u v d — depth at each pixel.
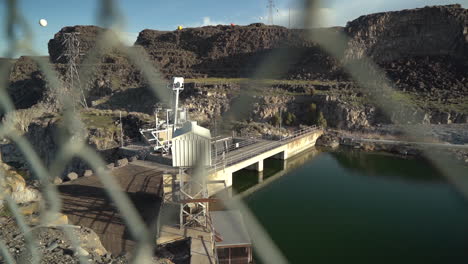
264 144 31.75
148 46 98.06
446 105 40.28
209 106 49.06
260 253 13.73
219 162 22.89
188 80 66.06
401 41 56.41
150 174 19.38
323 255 14.74
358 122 44.75
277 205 21.11
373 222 18.19
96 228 11.91
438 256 14.59
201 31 99.44
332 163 32.75
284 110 50.59
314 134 41.25
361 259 14.34
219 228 13.55
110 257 8.48
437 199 21.42
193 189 12.31
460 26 57.69
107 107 59.59
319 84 52.16
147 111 54.16
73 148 3.24
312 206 20.83
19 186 10.61
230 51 85.31
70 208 13.66
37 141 30.53
